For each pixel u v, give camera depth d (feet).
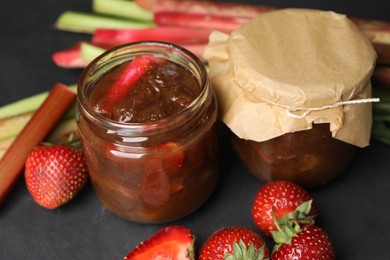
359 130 1.45
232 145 1.59
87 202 1.62
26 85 1.84
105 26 1.92
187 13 1.89
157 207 1.49
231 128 1.46
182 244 1.44
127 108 1.41
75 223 1.59
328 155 1.49
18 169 1.62
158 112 1.41
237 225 1.56
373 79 1.68
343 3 1.96
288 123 1.41
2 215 1.61
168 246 1.45
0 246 1.56
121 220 1.59
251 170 1.58
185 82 1.47
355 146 1.57
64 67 1.87
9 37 1.95
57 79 1.85
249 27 1.50
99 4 1.97
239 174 1.64
